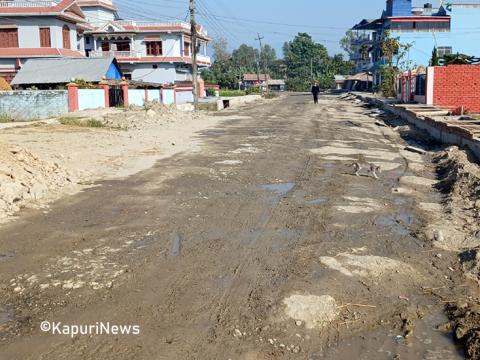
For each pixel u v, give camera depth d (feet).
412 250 21.88
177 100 141.59
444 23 175.63
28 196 29.14
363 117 92.99
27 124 71.56
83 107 93.81
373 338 14.92
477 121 59.06
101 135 60.44
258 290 17.69
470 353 14.07
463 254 21.30
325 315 16.06
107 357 13.55
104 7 195.21
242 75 298.35
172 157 45.27
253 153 48.01
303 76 357.41
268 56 451.53
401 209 28.43
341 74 364.17
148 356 13.62
